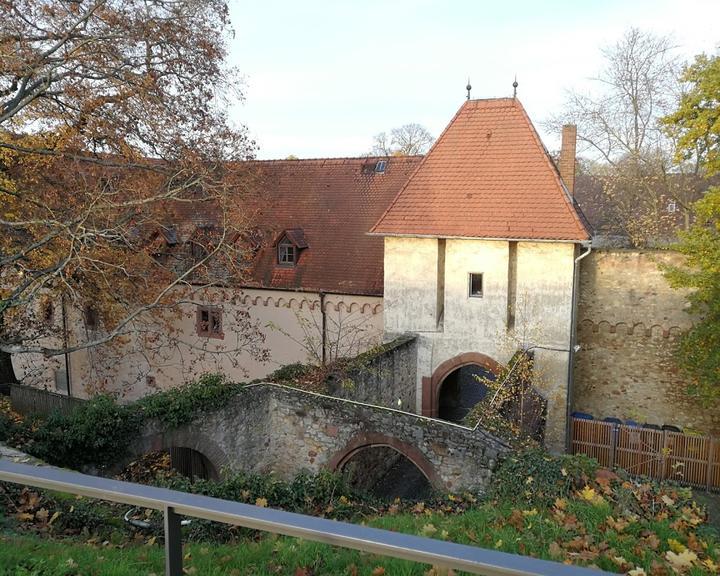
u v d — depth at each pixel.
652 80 29.62
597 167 35.69
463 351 19.61
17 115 16.56
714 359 16.00
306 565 5.91
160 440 13.10
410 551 2.52
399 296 20.22
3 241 17.36
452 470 12.93
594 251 20.62
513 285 18.95
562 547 6.89
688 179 29.69
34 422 12.43
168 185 16.73
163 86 16.30
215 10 16.83
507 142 19.19
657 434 17.47
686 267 19.45
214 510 2.90
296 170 25.62
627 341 20.61
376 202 23.45
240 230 17.64
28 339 19.89
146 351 24.92
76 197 16.81
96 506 8.89
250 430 15.05
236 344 23.69
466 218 18.81
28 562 5.18
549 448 18.56
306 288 22.36
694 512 8.08
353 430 14.38
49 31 14.77
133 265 18.39
